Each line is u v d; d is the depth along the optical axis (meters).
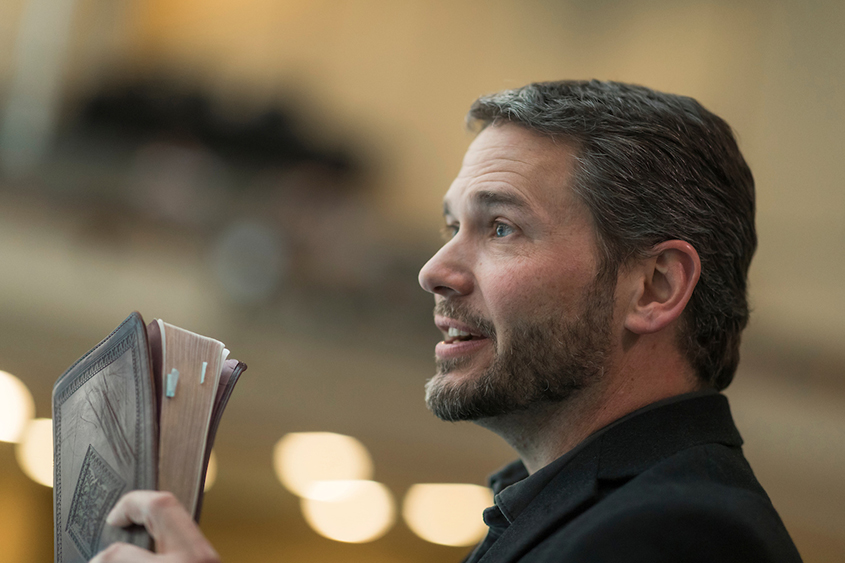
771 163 20.64
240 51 20.83
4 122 17.30
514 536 1.74
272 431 9.22
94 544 1.49
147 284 15.14
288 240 15.52
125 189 16.20
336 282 15.74
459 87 22.78
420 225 21.59
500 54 22.80
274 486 7.95
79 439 1.64
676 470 1.69
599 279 1.97
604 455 1.81
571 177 2.00
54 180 16.62
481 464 9.23
